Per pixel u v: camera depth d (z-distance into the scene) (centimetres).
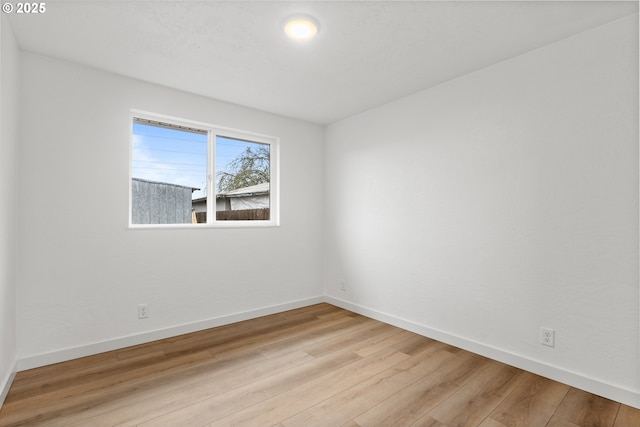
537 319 222
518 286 232
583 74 202
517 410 182
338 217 388
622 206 188
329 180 401
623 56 187
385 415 179
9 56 194
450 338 273
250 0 173
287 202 374
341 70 255
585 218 201
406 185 310
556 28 198
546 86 218
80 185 246
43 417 175
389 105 326
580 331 204
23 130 224
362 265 357
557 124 213
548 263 217
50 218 234
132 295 269
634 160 184
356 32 203
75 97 244
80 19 190
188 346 269
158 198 299
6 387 192
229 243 327
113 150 260
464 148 264
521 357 230
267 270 356
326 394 199
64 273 239
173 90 291
